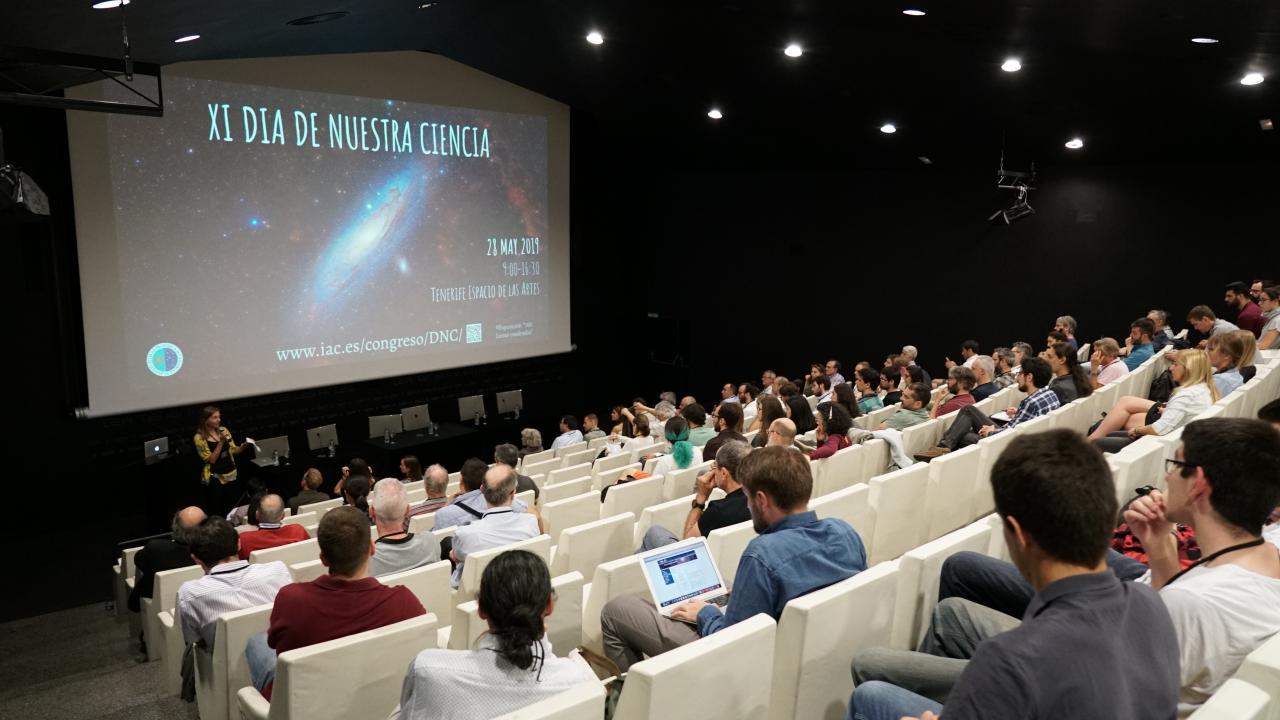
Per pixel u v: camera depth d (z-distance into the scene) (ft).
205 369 35.27
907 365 28.02
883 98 33.83
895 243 46.26
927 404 22.26
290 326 37.37
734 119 41.52
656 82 37.68
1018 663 4.28
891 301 46.83
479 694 7.18
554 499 20.59
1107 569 4.66
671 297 55.26
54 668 18.99
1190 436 6.29
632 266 56.08
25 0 13.61
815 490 16.80
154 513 32.24
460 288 42.88
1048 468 4.54
